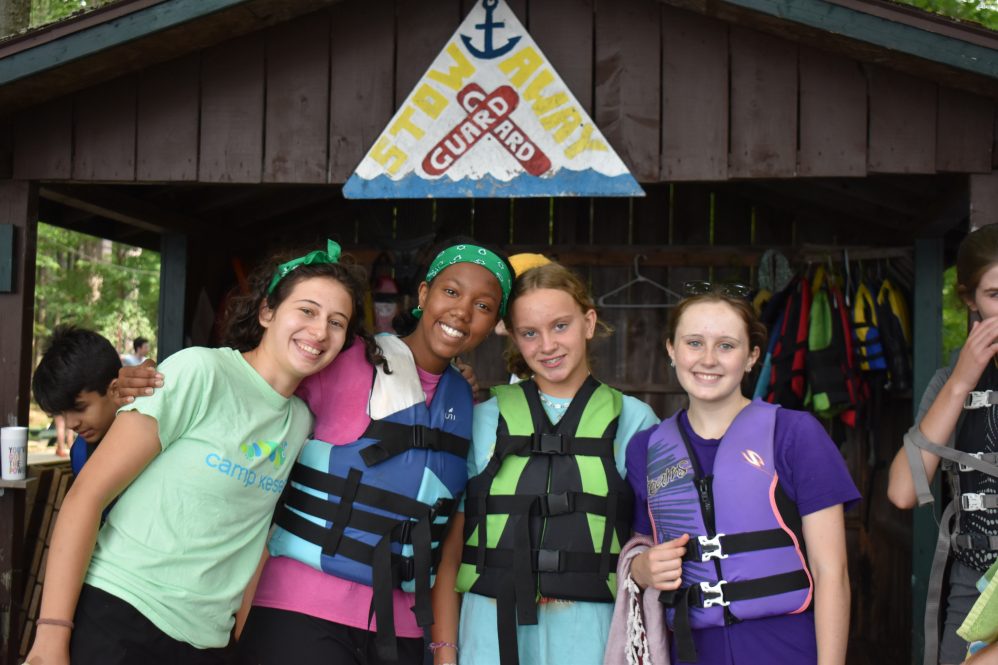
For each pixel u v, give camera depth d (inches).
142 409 79.7
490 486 94.8
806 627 83.2
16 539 149.9
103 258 767.7
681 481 87.6
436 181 145.8
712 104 141.9
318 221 247.3
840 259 215.9
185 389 81.7
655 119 143.1
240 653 89.1
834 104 138.7
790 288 208.8
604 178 142.7
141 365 83.1
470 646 93.0
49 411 112.0
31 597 166.7
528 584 90.1
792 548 83.4
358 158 149.3
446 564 98.4
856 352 203.8
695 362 87.3
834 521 82.5
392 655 86.3
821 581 81.7
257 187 213.8
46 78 143.5
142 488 81.1
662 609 87.2
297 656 87.0
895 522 215.6
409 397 93.1
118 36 137.9
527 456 95.4
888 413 230.1
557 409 99.3
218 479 82.0
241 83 151.3
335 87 150.1
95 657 77.0
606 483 94.2
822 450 83.7
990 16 353.4
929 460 94.0
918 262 200.4
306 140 150.2
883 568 225.3
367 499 89.6
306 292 86.4
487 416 99.4
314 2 145.6
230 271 243.0
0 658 146.7
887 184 187.9
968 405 91.9
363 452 90.1
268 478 86.0
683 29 142.8
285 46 150.6
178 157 151.9
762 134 140.5
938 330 198.4
